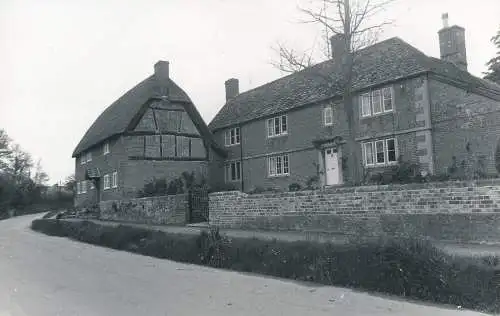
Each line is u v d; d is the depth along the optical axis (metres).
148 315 7.53
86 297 8.95
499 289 7.37
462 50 24.47
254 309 7.83
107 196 34.69
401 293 8.45
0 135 67.88
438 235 12.45
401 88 21.73
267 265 11.31
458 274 7.89
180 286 9.93
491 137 18.94
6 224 37.34
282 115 28.94
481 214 11.65
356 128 23.69
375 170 22.61
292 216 16.91
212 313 7.61
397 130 21.80
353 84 23.80
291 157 28.03
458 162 19.81
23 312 7.96
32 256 15.58
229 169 34.16
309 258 10.56
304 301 8.30
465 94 19.91
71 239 22.48
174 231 18.70
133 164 31.77
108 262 13.88
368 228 14.33
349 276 9.45
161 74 33.81
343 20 18.72
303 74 19.95
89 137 40.75
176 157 33.16
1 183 59.03
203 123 34.81
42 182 81.88
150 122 32.69
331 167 25.50
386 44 25.30
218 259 12.77
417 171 20.73
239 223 19.06
